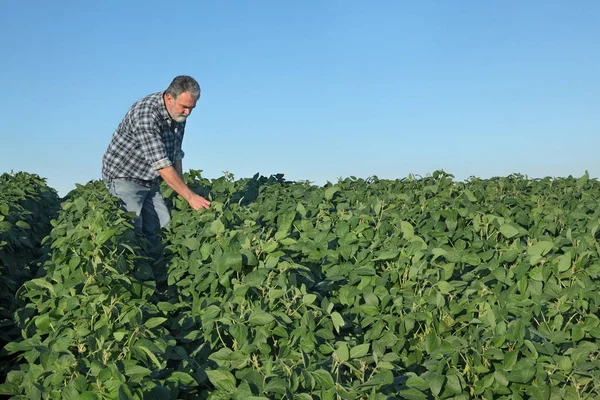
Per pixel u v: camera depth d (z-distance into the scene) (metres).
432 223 6.56
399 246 5.83
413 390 3.88
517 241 5.77
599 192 9.51
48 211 10.65
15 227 7.31
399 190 9.74
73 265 5.15
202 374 4.05
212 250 5.52
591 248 5.62
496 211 7.44
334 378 3.74
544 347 4.14
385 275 5.25
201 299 5.15
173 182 7.49
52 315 4.77
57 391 3.64
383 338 4.60
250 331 4.31
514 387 4.05
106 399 3.45
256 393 3.54
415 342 4.70
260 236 5.88
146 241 6.73
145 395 3.51
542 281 5.03
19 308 5.42
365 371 4.20
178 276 5.65
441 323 4.73
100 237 5.25
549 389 3.90
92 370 3.70
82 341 4.14
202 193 9.16
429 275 5.20
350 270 5.41
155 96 7.73
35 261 6.84
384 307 4.93
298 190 9.11
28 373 3.95
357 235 6.18
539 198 8.77
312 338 4.14
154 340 4.14
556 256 5.41
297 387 3.56
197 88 7.59
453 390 3.95
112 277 4.96
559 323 4.62
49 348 4.16
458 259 5.41
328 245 6.03
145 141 7.60
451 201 7.96
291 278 4.81
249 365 4.05
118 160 8.02
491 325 4.33
